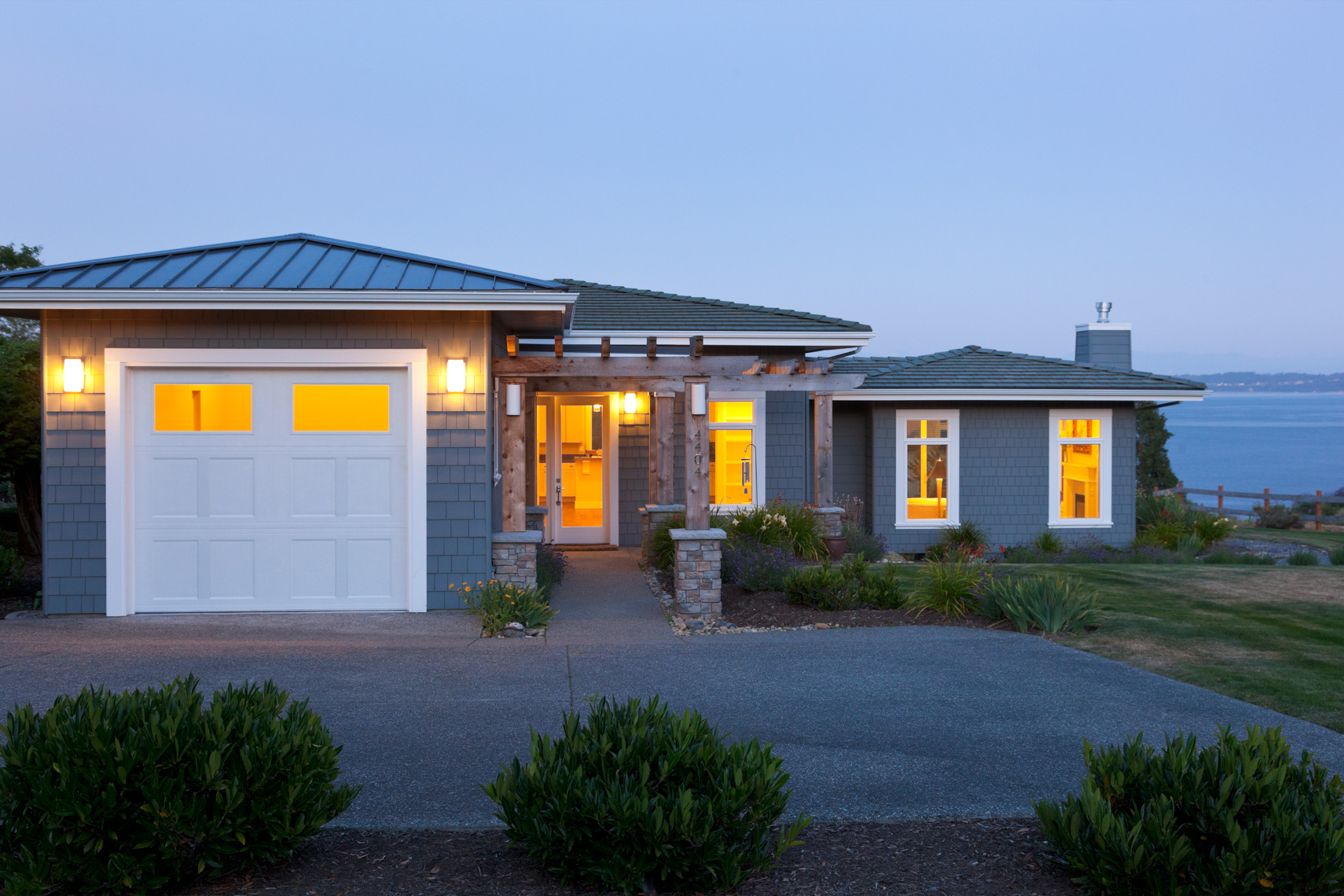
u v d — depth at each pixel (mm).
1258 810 3461
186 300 8781
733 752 3719
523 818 3553
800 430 15977
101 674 6746
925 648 7949
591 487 15781
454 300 8969
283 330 9289
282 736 3621
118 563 9219
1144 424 37625
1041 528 17234
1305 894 3188
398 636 8438
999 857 3859
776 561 11164
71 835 3215
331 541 9484
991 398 16672
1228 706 6227
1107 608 9531
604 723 3928
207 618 9195
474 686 6621
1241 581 11242
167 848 3318
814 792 4652
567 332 14383
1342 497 27000
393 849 3953
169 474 9352
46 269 9203
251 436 9398
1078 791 4664
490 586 9062
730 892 3521
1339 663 7363
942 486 17250
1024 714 6023
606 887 3529
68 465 9188
